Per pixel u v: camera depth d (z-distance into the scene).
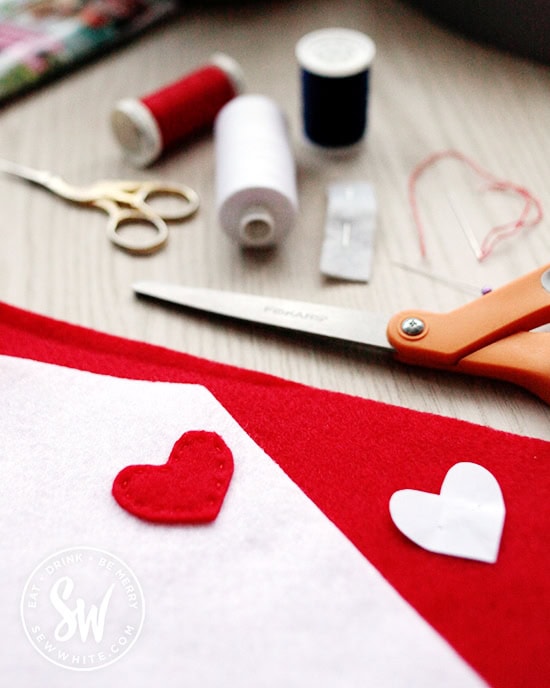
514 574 0.34
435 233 0.45
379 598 0.34
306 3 0.59
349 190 0.47
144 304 0.43
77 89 0.53
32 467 0.37
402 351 0.40
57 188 0.47
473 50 0.55
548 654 0.33
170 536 0.36
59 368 0.40
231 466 0.37
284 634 0.33
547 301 0.39
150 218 0.46
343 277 0.43
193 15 0.58
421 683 0.32
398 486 0.37
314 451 0.38
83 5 0.56
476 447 0.37
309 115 0.49
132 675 0.33
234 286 0.44
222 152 0.46
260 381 0.40
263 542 0.35
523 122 0.51
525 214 0.46
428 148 0.50
